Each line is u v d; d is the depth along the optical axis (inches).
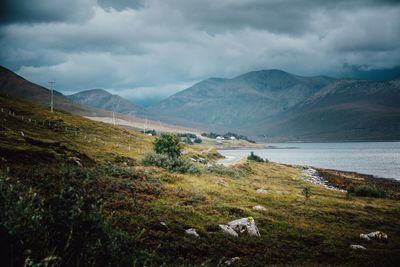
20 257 316.5
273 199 2071.9
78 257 366.3
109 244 403.9
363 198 2871.6
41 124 4303.6
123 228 884.6
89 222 408.2
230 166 3858.3
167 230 1002.1
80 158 2263.8
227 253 944.3
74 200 426.6
